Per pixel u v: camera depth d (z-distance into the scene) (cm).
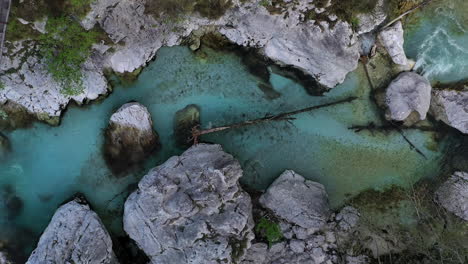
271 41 1011
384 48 1043
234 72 1061
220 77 1061
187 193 931
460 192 1020
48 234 964
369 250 1025
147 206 936
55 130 1045
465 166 1051
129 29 960
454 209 1027
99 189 1048
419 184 1062
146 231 945
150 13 954
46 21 909
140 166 1049
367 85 1061
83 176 1049
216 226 920
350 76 1060
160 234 930
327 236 1021
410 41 1060
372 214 1058
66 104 1023
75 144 1047
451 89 1034
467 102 1018
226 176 936
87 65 989
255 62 1055
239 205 950
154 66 1051
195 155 974
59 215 979
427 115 1061
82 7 897
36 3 882
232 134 1063
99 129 1044
